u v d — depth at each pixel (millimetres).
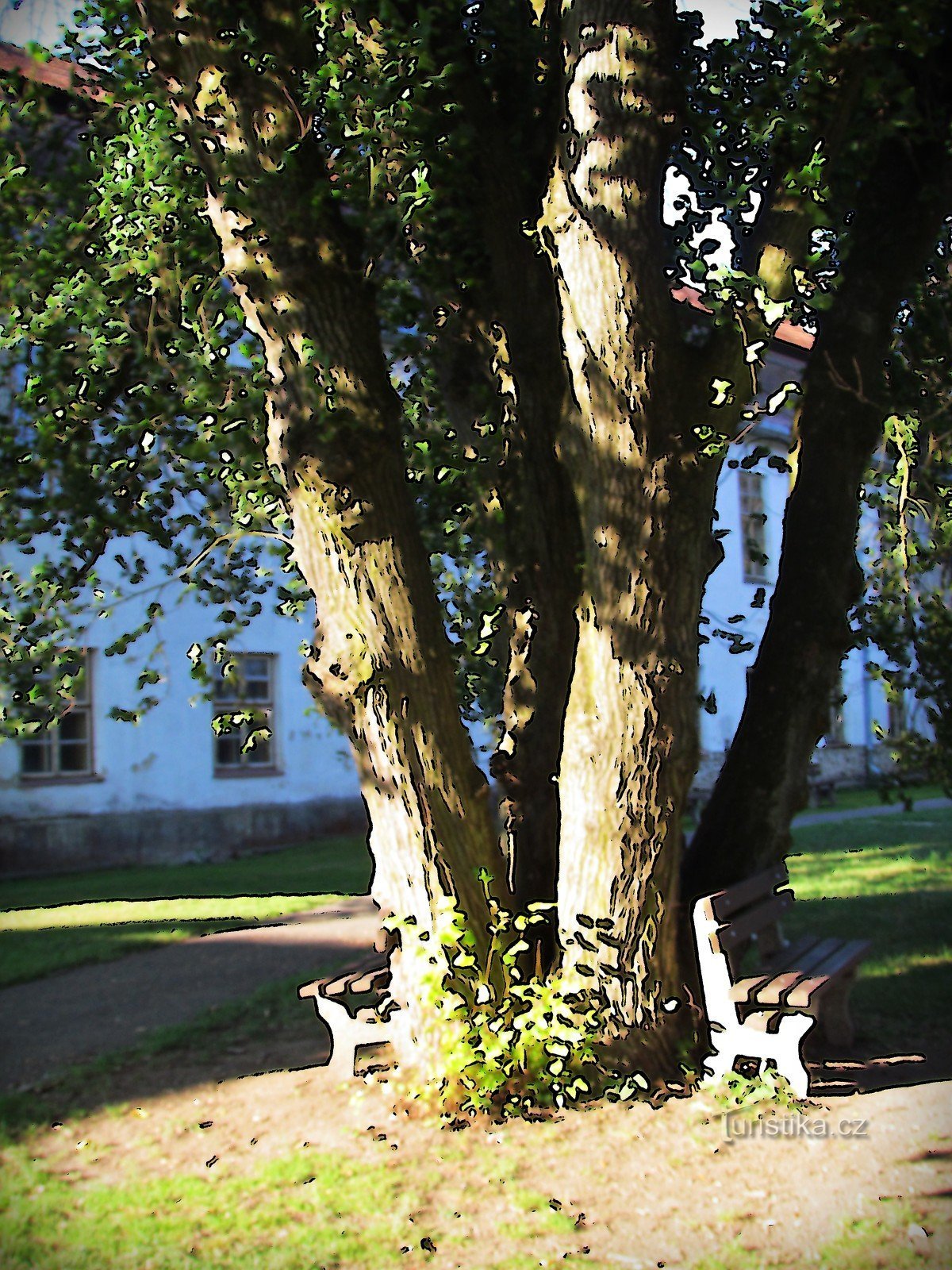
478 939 5359
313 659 5426
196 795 17359
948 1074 5543
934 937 8875
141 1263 3787
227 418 7164
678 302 5832
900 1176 4359
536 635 6223
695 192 6465
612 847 5395
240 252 5379
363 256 5984
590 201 5418
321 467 5219
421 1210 4191
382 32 6059
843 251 6434
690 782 5562
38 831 15680
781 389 5594
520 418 6395
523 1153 4684
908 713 8070
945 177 6336
